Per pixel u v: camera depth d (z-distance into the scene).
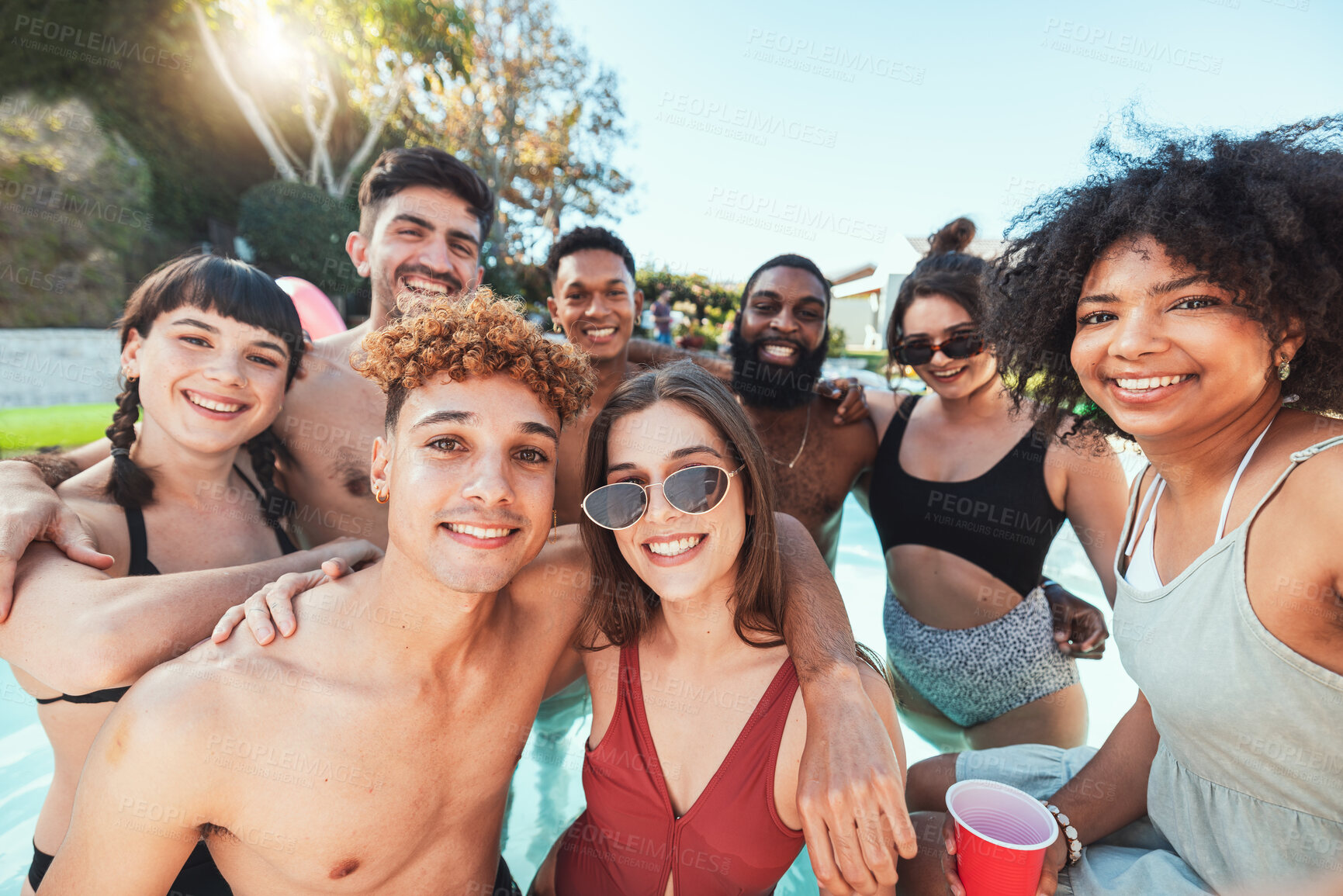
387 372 0.46
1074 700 0.96
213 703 0.44
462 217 1.06
